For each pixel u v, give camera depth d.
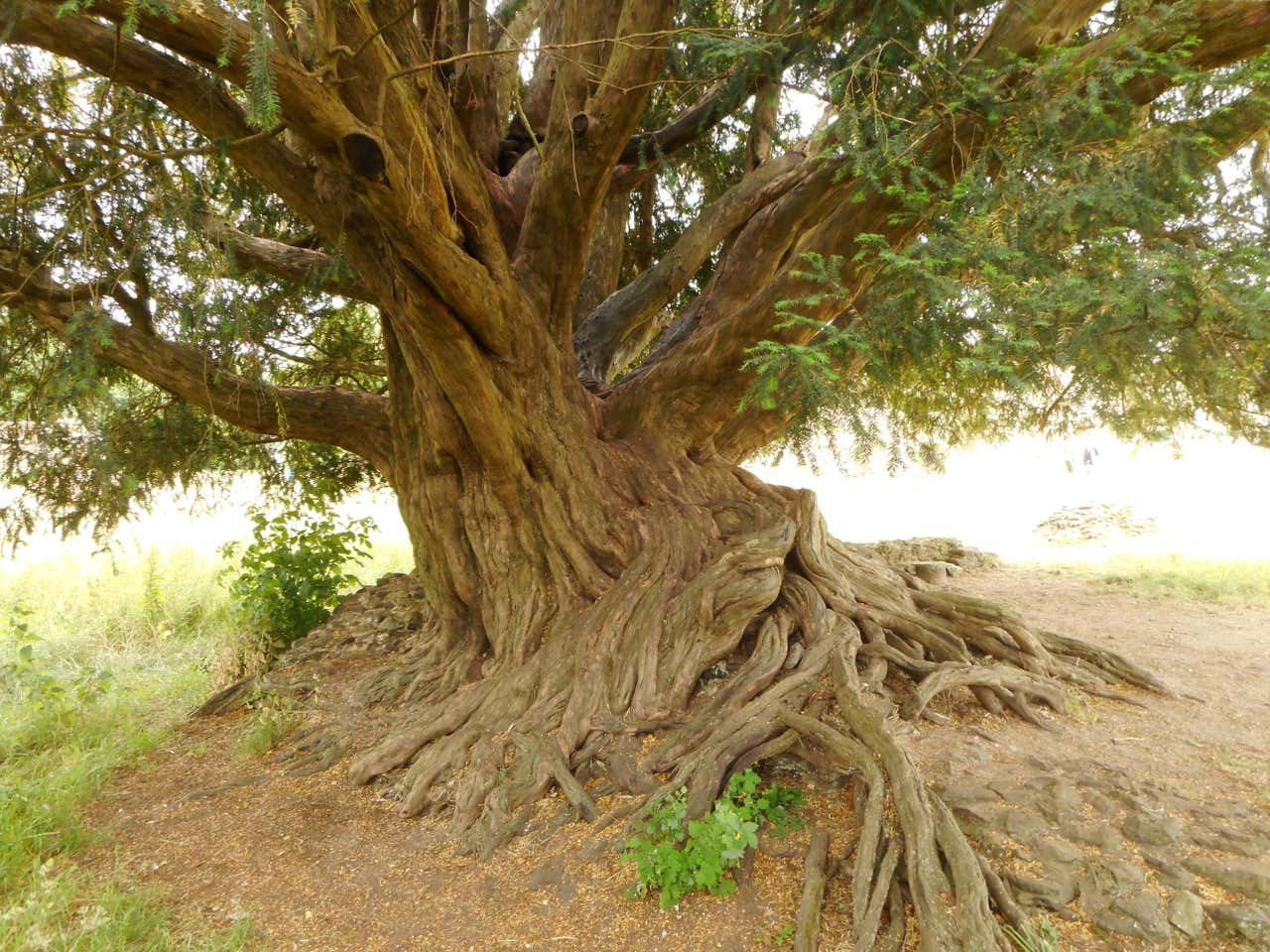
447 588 6.34
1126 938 2.82
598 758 4.50
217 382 6.09
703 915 3.26
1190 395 3.08
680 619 5.09
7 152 4.92
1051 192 2.98
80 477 5.65
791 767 4.11
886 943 2.91
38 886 3.66
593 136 4.77
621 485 5.98
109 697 6.70
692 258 7.29
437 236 4.17
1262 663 5.85
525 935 3.33
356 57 3.54
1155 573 9.27
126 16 2.63
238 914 3.56
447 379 5.18
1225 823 3.36
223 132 4.14
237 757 5.45
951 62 3.71
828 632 4.95
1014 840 3.30
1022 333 2.72
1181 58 3.37
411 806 4.46
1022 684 4.75
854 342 3.12
